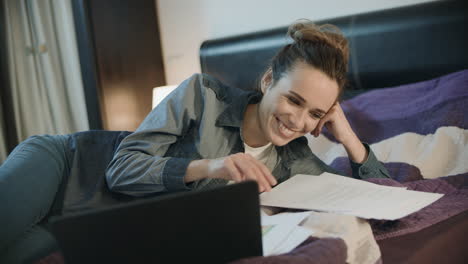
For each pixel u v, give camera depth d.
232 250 0.53
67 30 2.53
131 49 2.57
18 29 2.54
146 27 2.67
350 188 0.90
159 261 0.49
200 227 0.50
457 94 1.39
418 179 1.27
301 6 2.17
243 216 0.52
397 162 1.36
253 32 2.22
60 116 2.62
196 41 2.63
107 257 0.48
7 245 0.85
